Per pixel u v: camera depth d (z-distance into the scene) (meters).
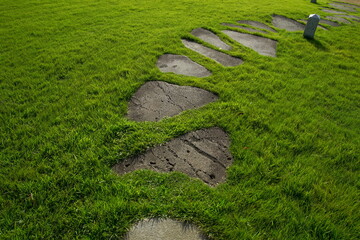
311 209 2.42
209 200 2.44
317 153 3.18
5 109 3.78
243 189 2.59
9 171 2.72
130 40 6.92
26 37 7.00
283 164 2.95
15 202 2.38
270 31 8.91
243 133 3.42
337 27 10.33
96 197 2.46
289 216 2.33
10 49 6.18
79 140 3.12
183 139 3.28
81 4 11.03
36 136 3.24
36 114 3.70
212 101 4.25
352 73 5.83
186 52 6.24
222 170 2.86
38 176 2.64
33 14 9.24
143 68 5.20
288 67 5.84
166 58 5.94
